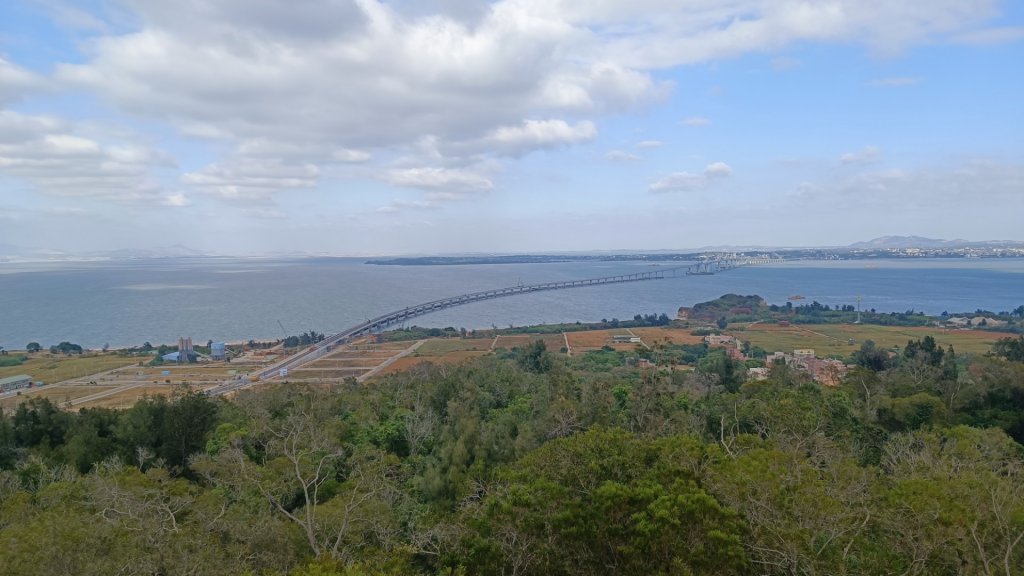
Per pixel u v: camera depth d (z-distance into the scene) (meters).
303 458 41.66
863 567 22.28
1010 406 54.31
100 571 22.41
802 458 30.39
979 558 21.56
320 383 105.88
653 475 27.78
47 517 26.73
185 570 24.28
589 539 24.97
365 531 32.03
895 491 24.53
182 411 55.62
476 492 37.53
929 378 65.12
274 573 23.75
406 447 55.81
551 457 31.02
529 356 106.38
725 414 49.97
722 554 21.73
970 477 26.58
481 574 25.45
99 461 50.31
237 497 38.06
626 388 61.69
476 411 59.47
